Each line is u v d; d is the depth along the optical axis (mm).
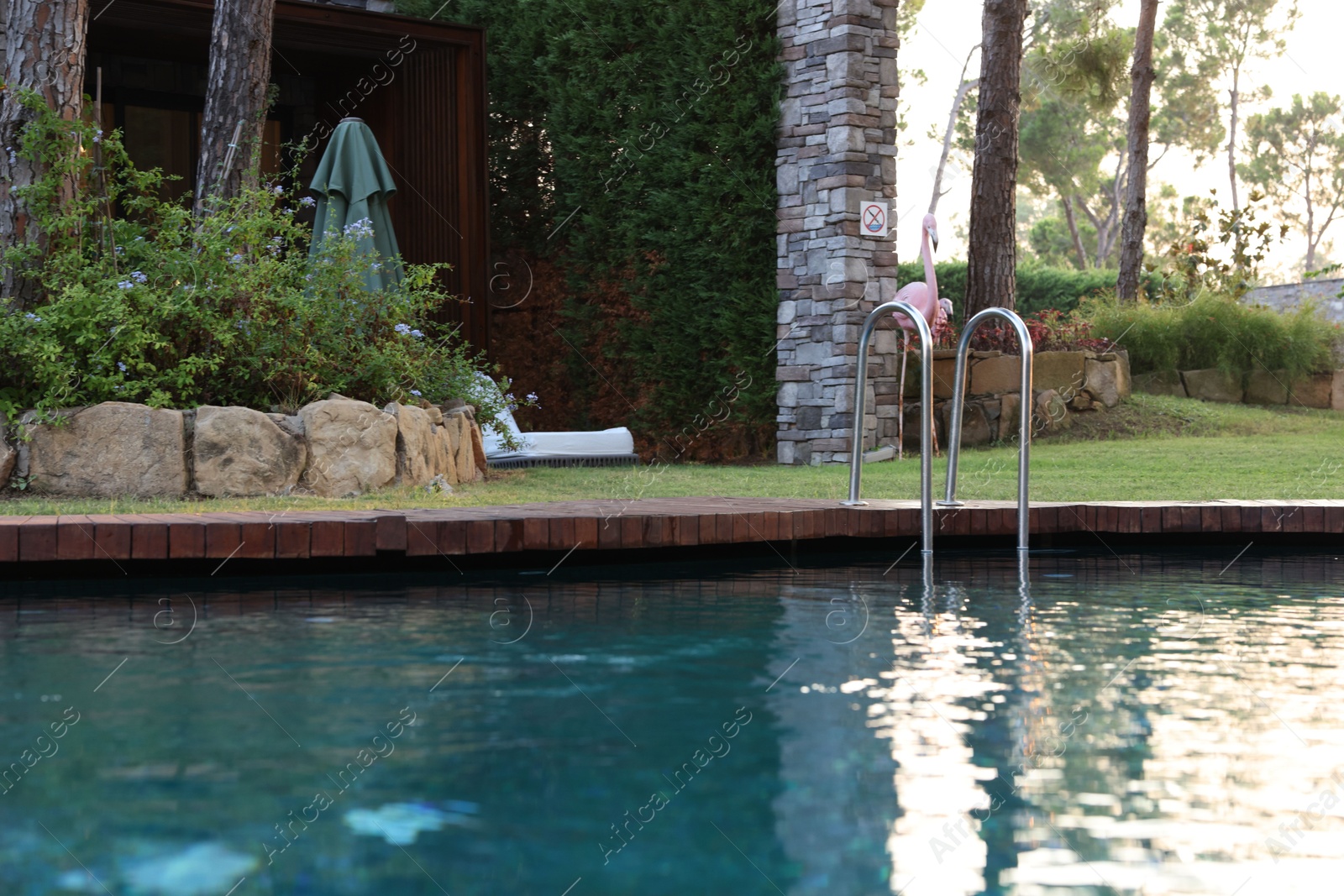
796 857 1691
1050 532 6062
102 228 6902
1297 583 4719
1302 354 12977
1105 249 35500
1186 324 13305
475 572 5027
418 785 1979
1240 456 9547
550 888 1578
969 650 3184
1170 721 2408
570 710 2486
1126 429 11828
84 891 1547
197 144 12625
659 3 11695
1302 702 2572
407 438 6984
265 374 6883
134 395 6406
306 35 11195
